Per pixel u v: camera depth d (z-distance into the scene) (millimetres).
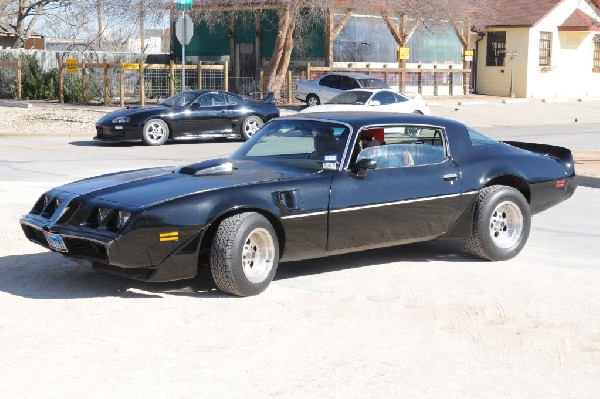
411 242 8102
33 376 5180
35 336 5941
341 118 7945
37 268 7941
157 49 62438
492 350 5789
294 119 8211
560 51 41500
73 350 5660
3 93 34344
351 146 7633
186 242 6742
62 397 4863
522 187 8727
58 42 51781
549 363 5551
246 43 35812
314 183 7352
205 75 33125
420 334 6113
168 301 6863
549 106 36875
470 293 7227
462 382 5188
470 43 40781
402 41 36094
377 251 8906
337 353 5688
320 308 6715
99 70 33062
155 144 20594
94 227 6789
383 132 7895
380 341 5941
